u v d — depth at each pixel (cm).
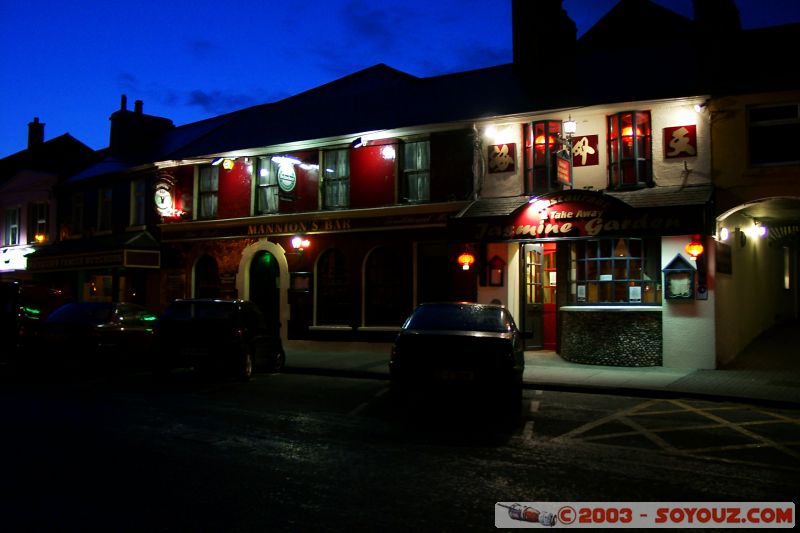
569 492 569
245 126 2195
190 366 1234
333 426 835
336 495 546
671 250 1384
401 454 690
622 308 1418
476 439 771
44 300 1714
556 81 1692
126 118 2627
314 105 2128
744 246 1633
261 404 997
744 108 1355
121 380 1282
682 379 1226
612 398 1094
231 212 2009
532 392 1157
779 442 771
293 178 1847
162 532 457
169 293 2123
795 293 2116
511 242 1459
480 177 1619
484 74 1909
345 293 1823
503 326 959
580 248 1514
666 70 1532
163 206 2078
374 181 1775
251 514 496
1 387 1166
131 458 655
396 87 2023
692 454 710
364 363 1516
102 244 2209
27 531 456
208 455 673
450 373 888
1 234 2812
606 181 1477
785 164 1327
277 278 1947
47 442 720
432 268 1706
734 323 1508
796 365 1388
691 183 1391
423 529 471
